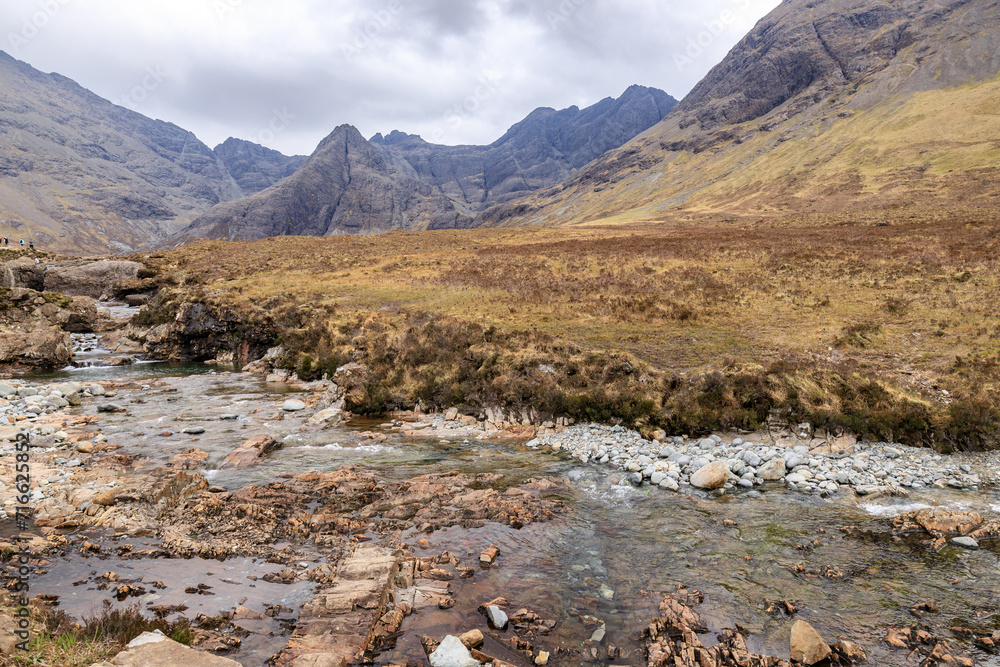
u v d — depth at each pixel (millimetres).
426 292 32656
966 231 43094
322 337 26438
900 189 113312
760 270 34844
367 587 7652
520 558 8914
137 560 8445
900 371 16797
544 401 17484
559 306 27234
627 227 92500
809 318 23453
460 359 20328
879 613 7328
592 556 9023
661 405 16203
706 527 10156
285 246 64562
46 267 54406
